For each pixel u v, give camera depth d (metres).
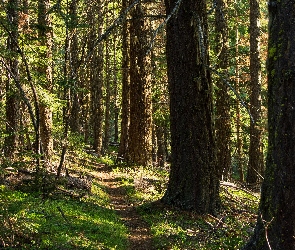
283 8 4.73
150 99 18.55
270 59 4.92
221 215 10.34
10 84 11.42
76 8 12.91
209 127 10.36
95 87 25.47
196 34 10.05
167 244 7.79
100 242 7.63
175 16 10.04
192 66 10.12
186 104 10.23
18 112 12.23
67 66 11.96
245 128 25.27
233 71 24.45
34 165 12.65
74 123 23.16
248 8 22.69
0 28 10.57
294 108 4.63
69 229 7.93
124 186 14.53
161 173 17.91
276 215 4.89
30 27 11.46
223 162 16.50
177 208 10.27
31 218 7.91
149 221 9.61
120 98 38.72
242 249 5.52
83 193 11.54
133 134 18.58
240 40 22.55
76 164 17.84
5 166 9.88
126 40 20.12
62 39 20.14
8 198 8.66
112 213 10.49
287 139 4.71
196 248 7.48
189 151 10.28
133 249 7.94
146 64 18.30
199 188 10.23
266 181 5.09
